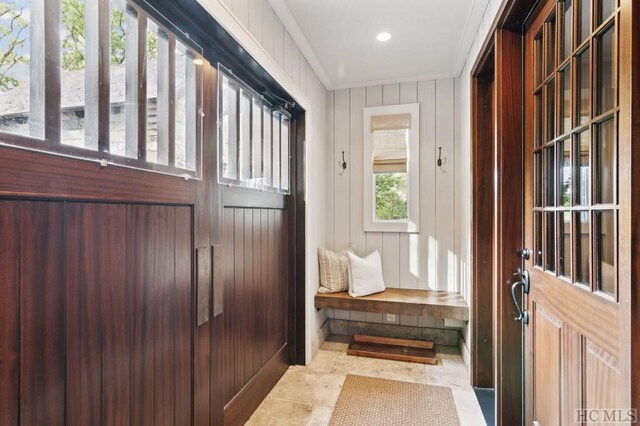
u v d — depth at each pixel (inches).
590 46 41.7
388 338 124.3
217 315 66.4
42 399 34.4
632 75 30.7
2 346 31.1
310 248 111.5
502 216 67.8
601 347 38.5
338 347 122.3
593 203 40.9
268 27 79.2
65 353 36.6
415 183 125.6
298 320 108.3
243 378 78.5
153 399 49.4
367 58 108.0
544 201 56.9
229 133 72.0
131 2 45.5
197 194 59.6
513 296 64.9
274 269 96.7
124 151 44.3
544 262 56.2
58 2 36.1
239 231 76.6
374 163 130.0
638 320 30.4
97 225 40.3
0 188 30.5
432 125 124.3
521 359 67.7
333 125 134.2
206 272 62.5
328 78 124.2
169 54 52.8
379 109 129.3
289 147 107.0
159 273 50.6
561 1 50.4
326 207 134.5
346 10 82.7
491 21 73.3
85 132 38.9
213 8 55.5
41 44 34.3
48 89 34.8
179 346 55.3
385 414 81.5
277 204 98.1
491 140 94.4
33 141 33.3
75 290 37.7
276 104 95.5
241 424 76.7
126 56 44.8
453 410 83.1
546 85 56.4
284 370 103.0
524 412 66.4
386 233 129.5
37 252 33.8
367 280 118.6
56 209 35.6
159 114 50.7
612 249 37.6
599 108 40.5
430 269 124.8
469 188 100.2
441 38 95.3
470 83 97.0
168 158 52.6
